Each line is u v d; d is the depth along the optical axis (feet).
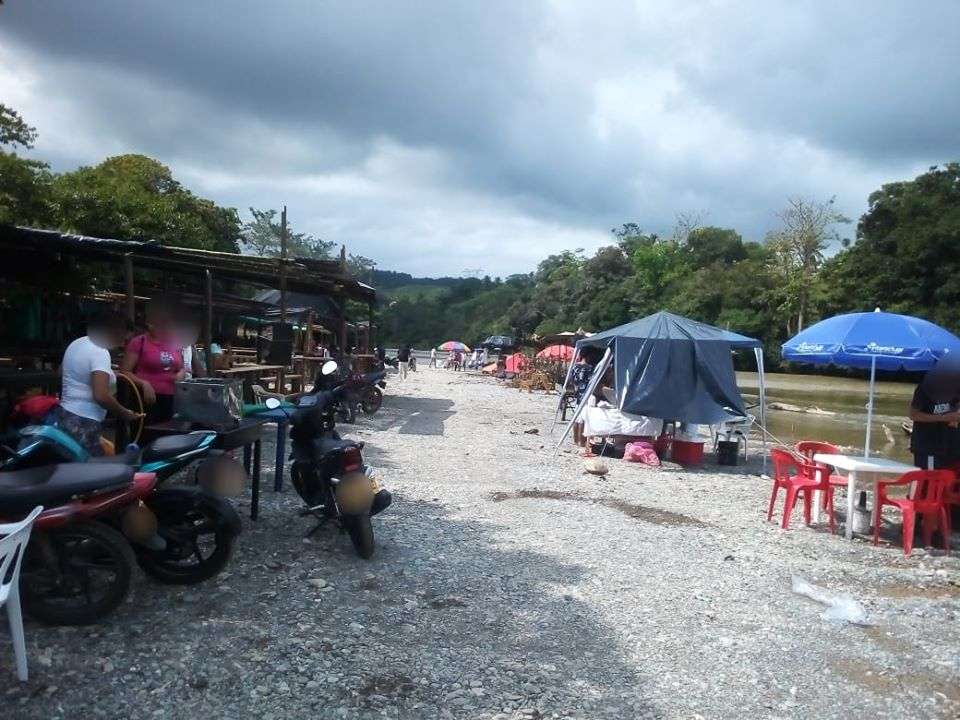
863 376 186.29
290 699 12.02
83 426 18.06
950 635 16.58
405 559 19.57
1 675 12.17
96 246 35.47
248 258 40.60
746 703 12.92
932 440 26.81
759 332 206.59
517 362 125.49
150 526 15.06
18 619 11.80
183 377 23.95
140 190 82.48
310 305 84.23
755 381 164.66
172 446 15.99
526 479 33.06
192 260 41.55
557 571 19.48
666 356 41.06
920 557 23.71
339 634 14.57
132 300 36.11
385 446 40.47
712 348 41.34
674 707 12.63
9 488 12.98
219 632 14.25
